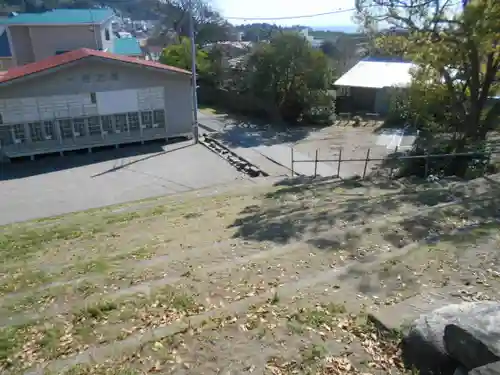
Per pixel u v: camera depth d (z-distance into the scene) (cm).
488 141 1705
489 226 731
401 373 374
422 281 540
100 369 413
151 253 756
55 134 2059
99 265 708
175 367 407
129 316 514
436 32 1550
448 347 359
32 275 696
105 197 1557
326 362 395
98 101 2102
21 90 1930
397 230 743
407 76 2983
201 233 867
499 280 534
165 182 1709
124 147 2217
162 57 3709
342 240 711
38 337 484
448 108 1841
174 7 6162
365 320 456
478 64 1561
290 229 810
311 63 2716
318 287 545
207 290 567
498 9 1356
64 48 3403
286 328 452
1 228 1207
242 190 1448
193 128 2362
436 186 1162
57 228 1091
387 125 2584
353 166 1814
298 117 2780
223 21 5816
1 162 1972
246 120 2869
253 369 395
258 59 2816
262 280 585
